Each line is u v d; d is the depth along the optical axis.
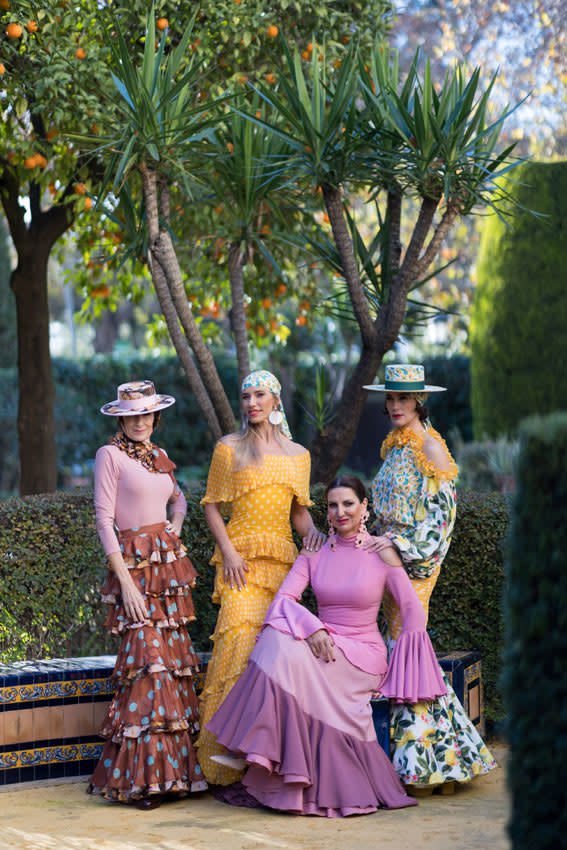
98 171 7.67
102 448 4.58
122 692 4.45
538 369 11.52
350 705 4.36
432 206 5.98
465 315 16.86
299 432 17.45
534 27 13.62
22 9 6.29
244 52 7.00
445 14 14.05
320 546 4.73
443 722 4.55
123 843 3.82
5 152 7.89
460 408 16.97
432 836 3.87
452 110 5.57
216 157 6.04
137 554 4.47
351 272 6.12
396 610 4.73
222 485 4.73
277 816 4.20
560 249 11.39
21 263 8.55
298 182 6.48
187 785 4.40
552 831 2.80
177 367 17.69
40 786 4.68
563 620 2.82
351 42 6.00
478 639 5.47
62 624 5.36
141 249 6.36
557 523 2.86
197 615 5.49
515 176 11.54
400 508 4.68
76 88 6.32
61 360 17.38
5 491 16.72
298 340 17.27
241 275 6.68
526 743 2.87
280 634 4.39
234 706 4.38
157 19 6.64
